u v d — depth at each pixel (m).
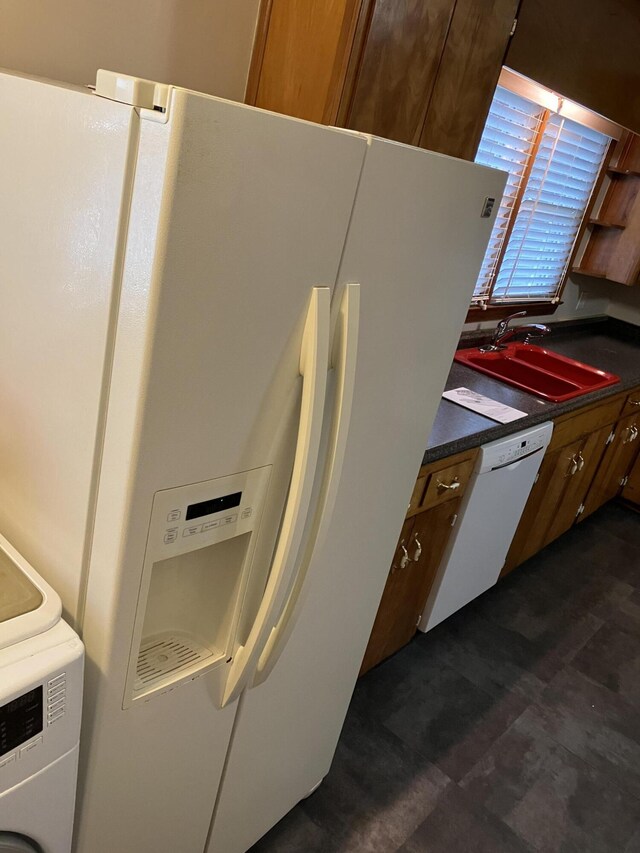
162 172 0.71
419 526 2.04
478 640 2.71
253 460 1.00
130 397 0.81
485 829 1.92
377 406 1.22
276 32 1.54
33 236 0.90
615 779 2.19
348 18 1.37
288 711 1.47
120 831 1.17
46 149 0.84
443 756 2.12
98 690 0.98
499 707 2.38
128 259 0.77
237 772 1.41
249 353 0.90
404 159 0.99
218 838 1.48
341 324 1.01
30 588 0.93
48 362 0.92
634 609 3.16
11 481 1.07
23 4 1.24
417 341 1.24
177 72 1.52
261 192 0.80
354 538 1.35
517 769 2.14
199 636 1.20
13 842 0.87
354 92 1.43
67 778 0.92
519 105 2.69
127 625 0.95
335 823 1.83
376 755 2.07
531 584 3.18
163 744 1.15
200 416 0.88
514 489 2.44
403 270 1.11
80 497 0.92
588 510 3.62
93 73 1.39
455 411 2.25
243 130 0.75
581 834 1.97
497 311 3.24
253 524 1.06
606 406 3.08
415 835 1.85
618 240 3.70
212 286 0.80
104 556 0.91
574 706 2.47
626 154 3.54
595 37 2.31
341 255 0.97
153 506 0.89
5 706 0.78
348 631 1.53
